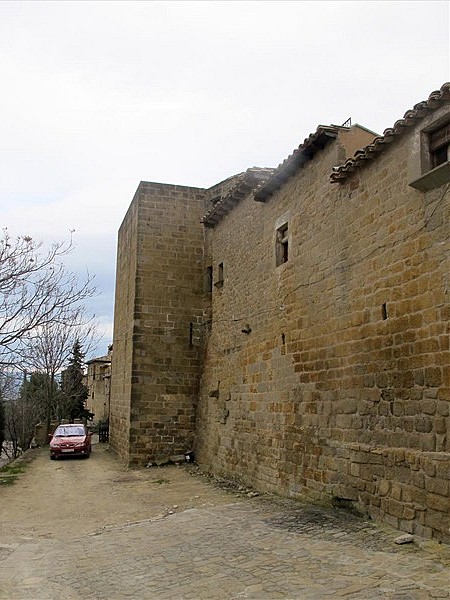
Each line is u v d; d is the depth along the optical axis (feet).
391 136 25.46
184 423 57.72
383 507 24.79
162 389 57.67
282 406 36.14
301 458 33.01
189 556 22.45
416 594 16.26
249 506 32.60
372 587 17.11
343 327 29.27
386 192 26.32
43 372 92.73
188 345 59.11
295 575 18.94
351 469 27.58
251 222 44.57
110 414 73.46
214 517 29.86
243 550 22.63
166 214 61.16
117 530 28.94
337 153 31.19
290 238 36.76
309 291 33.47
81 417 122.42
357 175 28.94
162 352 58.29
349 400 28.25
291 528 25.73
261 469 38.83
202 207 62.49
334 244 30.83
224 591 17.93
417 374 23.29
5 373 62.90
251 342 42.63
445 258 22.13
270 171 43.88
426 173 22.85
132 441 56.18
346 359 28.76
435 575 17.76
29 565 22.94
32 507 36.96
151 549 24.17
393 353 24.98
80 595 18.74
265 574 19.33
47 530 30.37
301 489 32.68
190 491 40.96
